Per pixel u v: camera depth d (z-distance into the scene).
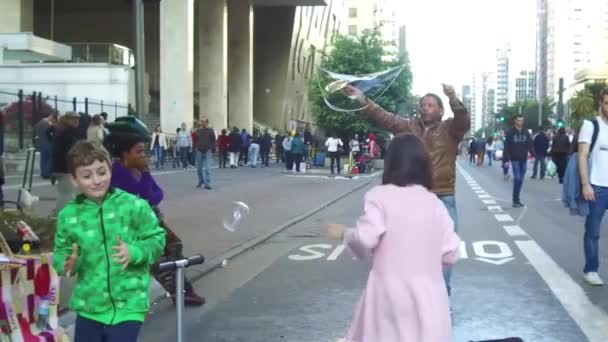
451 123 6.64
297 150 34.34
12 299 4.88
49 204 15.16
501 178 32.50
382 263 3.78
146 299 4.20
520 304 7.41
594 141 8.05
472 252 10.71
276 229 13.57
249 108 54.56
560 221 14.77
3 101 26.98
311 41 75.31
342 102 48.72
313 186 25.16
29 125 25.91
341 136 50.72
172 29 39.16
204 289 8.41
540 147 30.88
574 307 7.27
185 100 39.25
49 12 59.75
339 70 50.84
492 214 16.23
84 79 32.31
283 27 64.88
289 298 7.88
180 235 12.43
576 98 101.94
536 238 12.20
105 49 33.94
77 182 4.08
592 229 8.27
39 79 32.34
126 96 32.59
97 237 4.06
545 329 6.48
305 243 12.14
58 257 4.07
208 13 47.03
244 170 34.97
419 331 3.67
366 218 3.77
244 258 10.62
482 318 6.87
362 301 3.86
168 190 20.94
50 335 5.13
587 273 8.40
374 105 6.88
